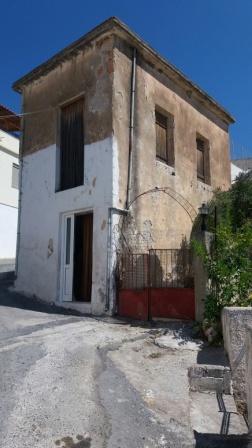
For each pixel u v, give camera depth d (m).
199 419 4.06
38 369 4.88
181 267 8.53
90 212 9.70
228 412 4.29
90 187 9.45
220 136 14.62
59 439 3.37
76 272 9.87
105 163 9.21
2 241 19.58
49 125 11.06
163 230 10.58
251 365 3.54
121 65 9.73
